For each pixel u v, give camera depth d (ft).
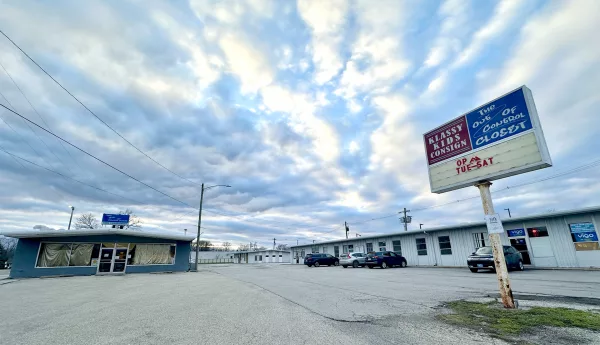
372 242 103.40
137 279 55.21
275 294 31.76
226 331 16.56
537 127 22.40
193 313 21.68
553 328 16.07
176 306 24.80
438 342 14.23
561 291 28.30
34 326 18.16
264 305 24.91
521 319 18.01
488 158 24.97
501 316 18.93
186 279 54.60
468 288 32.60
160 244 79.56
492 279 41.32
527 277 41.73
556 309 20.30
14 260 62.80
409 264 88.33
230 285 42.42
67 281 51.47
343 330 16.56
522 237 63.05
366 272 63.57
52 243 67.21
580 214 55.57
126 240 75.20
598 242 53.01
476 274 50.52
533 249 61.00
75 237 69.72
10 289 39.19
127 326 17.90
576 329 15.81
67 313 22.13
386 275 53.47
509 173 23.54
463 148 27.09
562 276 42.04
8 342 15.01
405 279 44.93
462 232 75.61
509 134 23.90
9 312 22.76
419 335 15.38
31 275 63.52
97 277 61.21
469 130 26.89
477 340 14.43
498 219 23.29
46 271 65.00
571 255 55.67
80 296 31.65
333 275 57.36
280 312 21.80
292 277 55.36
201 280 51.96
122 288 39.47
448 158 28.32
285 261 223.51
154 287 40.47
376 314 20.58
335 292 32.22
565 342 13.91
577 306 21.42
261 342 14.53
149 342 14.67
